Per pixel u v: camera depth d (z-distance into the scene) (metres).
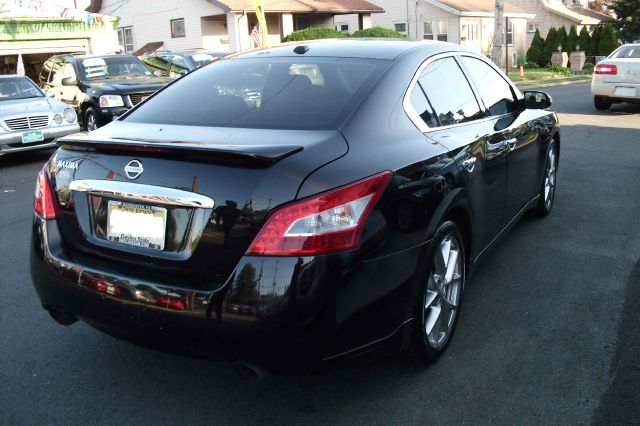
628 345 3.51
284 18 28.30
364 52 3.55
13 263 5.11
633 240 5.32
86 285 2.80
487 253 4.11
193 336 2.56
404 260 2.80
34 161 10.61
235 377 3.27
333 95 3.14
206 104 3.34
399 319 2.83
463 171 3.39
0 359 3.45
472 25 35.88
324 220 2.46
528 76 29.81
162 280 2.63
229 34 27.47
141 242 2.74
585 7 59.62
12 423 2.87
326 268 2.46
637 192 6.98
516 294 4.24
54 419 2.91
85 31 22.44
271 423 2.86
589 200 6.67
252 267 2.46
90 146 2.87
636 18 43.09
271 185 2.48
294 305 2.43
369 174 2.65
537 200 5.59
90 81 12.70
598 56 37.53
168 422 2.88
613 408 2.92
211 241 2.55
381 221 2.66
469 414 2.90
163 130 3.08
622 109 15.23
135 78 13.12
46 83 14.34
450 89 3.79
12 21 20.48
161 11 31.00
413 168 2.93
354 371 3.27
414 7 36.19
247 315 2.45
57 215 3.03
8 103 10.30
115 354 3.52
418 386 3.13
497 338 3.62
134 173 2.74
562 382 3.15
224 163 2.57
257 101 3.23
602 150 9.61
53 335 3.75
